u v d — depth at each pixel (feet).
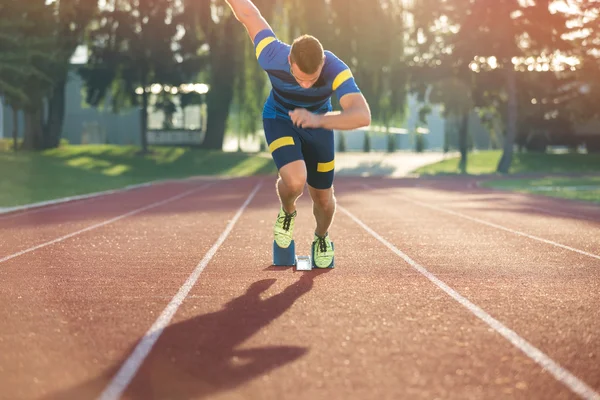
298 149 19.81
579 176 145.79
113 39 158.61
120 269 23.27
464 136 179.52
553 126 188.55
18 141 170.81
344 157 198.18
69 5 145.79
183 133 197.26
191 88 173.47
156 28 157.79
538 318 15.57
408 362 11.78
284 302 17.25
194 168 153.38
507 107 181.57
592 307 16.90
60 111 163.22
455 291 18.99
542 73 174.70
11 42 116.26
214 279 20.98
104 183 102.17
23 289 19.29
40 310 16.31
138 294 18.44
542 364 11.73
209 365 11.53
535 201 65.98
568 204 61.52
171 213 50.70
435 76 168.55
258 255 26.99
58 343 13.12
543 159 185.57
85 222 43.09
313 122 14.89
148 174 142.00
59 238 33.65
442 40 171.83
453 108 173.37
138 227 39.47
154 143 197.98
